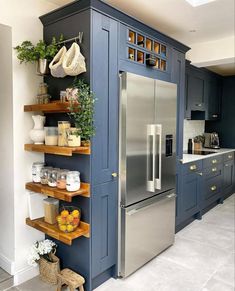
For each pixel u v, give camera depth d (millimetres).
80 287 2047
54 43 2047
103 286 2205
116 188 2260
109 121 2145
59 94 2191
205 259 2662
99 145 2070
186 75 3855
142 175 2402
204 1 2396
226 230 3416
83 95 1869
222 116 5293
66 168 2178
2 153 2254
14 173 2168
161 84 2609
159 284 2238
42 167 2248
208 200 4066
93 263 2098
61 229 1998
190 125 4832
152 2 2371
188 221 3621
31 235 2318
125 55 2262
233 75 5160
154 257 2674
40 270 2293
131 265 2346
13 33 2072
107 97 2109
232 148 5207
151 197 2553
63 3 2326
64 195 1904
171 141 2822
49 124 2342
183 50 3098
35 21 2209
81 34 1967
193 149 4734
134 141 2287
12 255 2244
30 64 2203
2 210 2314
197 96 4234
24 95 2182
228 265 2551
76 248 2162
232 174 5027
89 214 2039
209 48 3613
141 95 2342
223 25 2959
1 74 2201
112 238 2260
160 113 2617
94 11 1944
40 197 2318
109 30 2086
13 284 2197
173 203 2906
